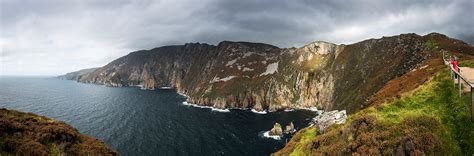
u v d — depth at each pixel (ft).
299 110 607.78
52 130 124.16
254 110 628.69
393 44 515.50
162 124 465.88
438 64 202.90
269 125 452.35
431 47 362.53
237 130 419.95
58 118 524.52
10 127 114.52
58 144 120.06
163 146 345.10
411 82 178.19
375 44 579.07
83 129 432.66
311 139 133.49
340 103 506.48
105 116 542.98
